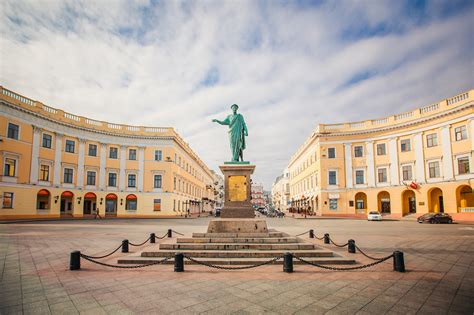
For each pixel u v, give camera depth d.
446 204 33.91
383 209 41.09
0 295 6.63
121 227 24.39
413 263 9.95
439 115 34.88
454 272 8.72
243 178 12.89
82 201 40.38
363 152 42.69
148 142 45.91
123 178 44.16
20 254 11.45
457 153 33.09
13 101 32.41
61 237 16.88
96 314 5.59
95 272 8.65
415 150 37.62
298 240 11.07
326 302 6.21
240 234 11.38
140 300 6.30
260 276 8.17
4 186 30.98
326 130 45.09
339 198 43.22
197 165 69.56
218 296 6.55
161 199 45.09
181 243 10.89
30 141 34.31
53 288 7.13
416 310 5.79
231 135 14.30
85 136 41.34
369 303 6.16
